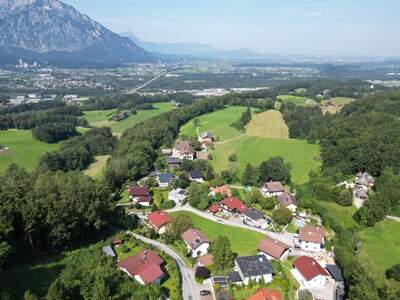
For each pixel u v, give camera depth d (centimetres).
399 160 13988
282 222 11750
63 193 9981
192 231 10438
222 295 8019
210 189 14250
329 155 16112
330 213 12269
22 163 18488
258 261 8919
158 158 18588
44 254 9294
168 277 8800
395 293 7681
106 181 14375
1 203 8888
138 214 12600
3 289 7619
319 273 8669
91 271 8306
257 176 15112
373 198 12031
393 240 10506
